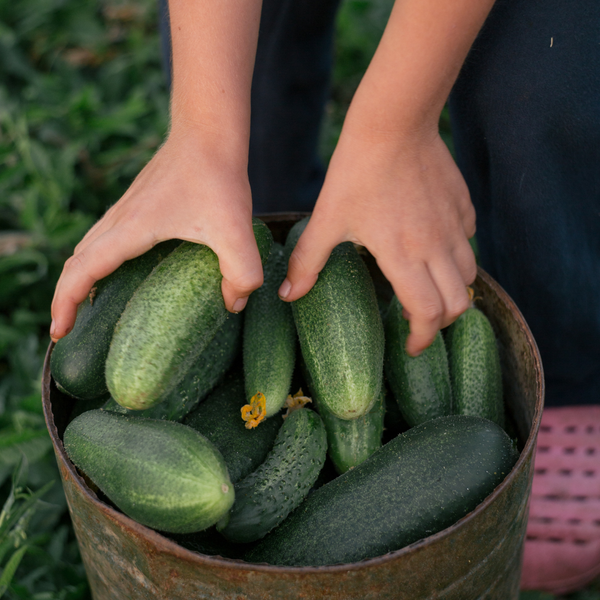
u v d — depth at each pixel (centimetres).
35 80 144
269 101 95
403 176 67
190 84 69
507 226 80
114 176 130
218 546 69
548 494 87
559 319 83
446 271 68
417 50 64
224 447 72
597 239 80
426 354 75
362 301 71
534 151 75
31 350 100
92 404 75
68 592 81
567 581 88
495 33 73
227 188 67
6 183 118
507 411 78
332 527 67
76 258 67
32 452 87
